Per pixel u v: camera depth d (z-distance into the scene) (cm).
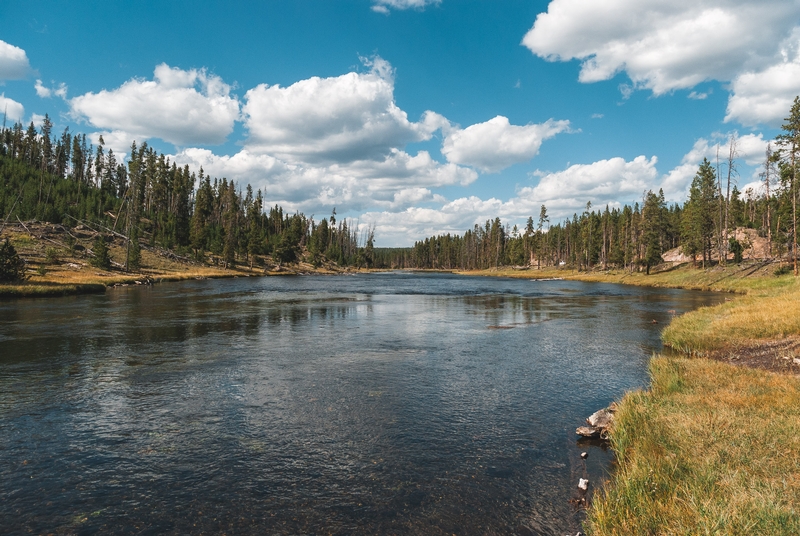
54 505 702
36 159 13462
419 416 1118
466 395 1295
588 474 818
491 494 746
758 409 948
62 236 7869
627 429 928
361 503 716
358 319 3002
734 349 1820
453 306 3972
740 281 5606
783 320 1961
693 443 797
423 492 752
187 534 631
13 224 7744
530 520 670
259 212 15588
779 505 542
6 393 1274
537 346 2062
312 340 2177
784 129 5106
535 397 1283
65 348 1914
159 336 2230
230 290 5469
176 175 13812
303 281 8469
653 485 656
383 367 1627
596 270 11619
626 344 2120
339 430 1021
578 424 1075
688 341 2008
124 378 1443
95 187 13225
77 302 3712
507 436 998
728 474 655
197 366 1616
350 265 16988
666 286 6906
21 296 4016
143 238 10081
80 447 917
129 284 5919
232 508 700
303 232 17050
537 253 15075
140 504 709
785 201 6266
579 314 3359
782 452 721
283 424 1054
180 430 1011
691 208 8850
